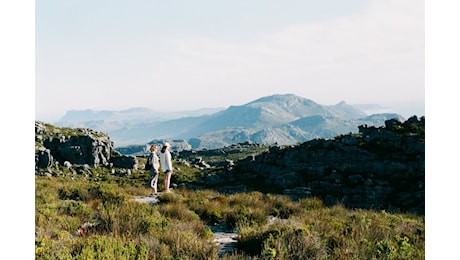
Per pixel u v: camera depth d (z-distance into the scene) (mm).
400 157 41969
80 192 17000
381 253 8211
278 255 7770
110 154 70812
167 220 10992
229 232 11852
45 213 10773
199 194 19000
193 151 116625
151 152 19922
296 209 15461
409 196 33969
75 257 6883
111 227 9984
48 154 61156
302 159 47938
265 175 49156
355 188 37688
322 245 8461
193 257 7723
